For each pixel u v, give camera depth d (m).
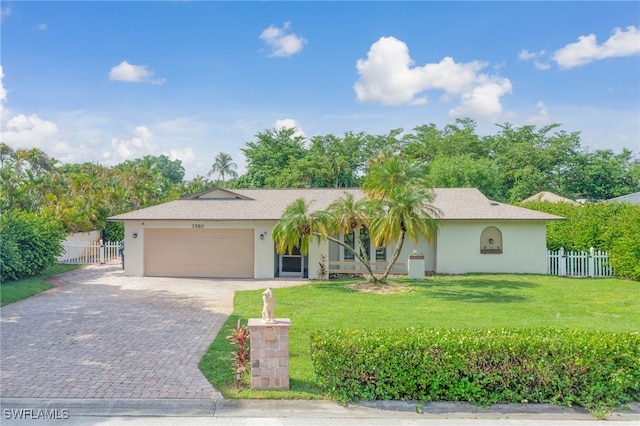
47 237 18.25
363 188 17.19
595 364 6.19
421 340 6.45
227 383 7.02
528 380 6.28
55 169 42.22
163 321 11.37
